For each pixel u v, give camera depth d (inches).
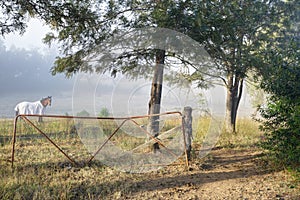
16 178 197.6
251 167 252.4
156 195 185.6
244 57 346.0
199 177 224.4
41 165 238.7
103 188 193.9
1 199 164.6
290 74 239.9
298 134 208.8
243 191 194.2
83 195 181.3
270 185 204.8
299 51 294.2
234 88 430.0
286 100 223.3
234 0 346.0
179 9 283.4
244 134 423.8
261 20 389.4
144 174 229.6
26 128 381.4
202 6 301.0
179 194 188.1
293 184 203.8
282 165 239.5
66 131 379.9
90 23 303.3
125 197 181.5
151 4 302.0
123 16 309.6
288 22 394.6
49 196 172.7
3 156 262.4
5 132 365.4
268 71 321.4
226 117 432.5
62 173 222.2
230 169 248.5
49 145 316.8
